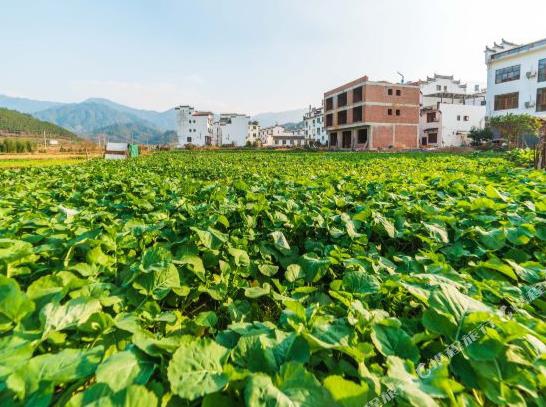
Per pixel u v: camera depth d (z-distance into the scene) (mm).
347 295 2838
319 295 3230
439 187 8305
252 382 1599
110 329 2371
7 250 3348
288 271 3572
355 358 1957
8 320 2305
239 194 8086
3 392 1689
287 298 3002
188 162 21719
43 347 2246
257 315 3418
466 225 5062
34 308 2342
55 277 2857
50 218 5285
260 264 4070
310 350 1991
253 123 130375
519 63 42656
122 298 2975
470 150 41750
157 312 2920
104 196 7781
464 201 6016
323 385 1717
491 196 6625
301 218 5164
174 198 7016
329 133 68375
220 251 4211
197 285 3699
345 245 4547
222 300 3498
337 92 62812
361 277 3137
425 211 5578
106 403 1540
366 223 5059
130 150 36906
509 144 37344
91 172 13484
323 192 7695
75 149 61656
